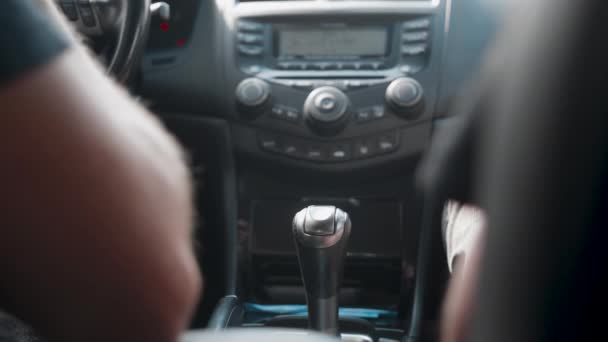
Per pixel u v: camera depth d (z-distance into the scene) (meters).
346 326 1.61
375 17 1.52
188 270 0.39
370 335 1.60
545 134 0.34
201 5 1.56
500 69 0.36
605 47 0.33
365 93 1.51
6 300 0.39
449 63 1.49
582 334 0.36
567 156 0.34
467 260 0.45
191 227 0.43
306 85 1.52
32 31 0.32
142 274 0.36
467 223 0.78
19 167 0.32
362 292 1.72
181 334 0.41
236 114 1.57
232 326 1.56
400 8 1.51
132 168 0.35
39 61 0.32
